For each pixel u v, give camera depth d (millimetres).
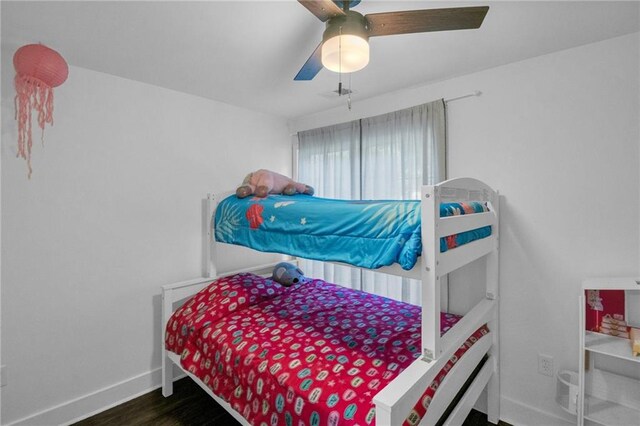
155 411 2244
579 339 1818
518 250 2100
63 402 2111
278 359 1640
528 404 2068
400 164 2592
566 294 1939
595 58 1833
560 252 1955
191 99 2709
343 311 2246
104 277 2281
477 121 2250
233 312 2254
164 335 2391
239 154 3053
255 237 2193
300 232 1844
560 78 1938
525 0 1449
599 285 1659
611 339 1743
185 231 2691
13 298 1939
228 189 2967
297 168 3463
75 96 2139
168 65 2133
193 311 2289
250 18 1588
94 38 1782
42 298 2037
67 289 2129
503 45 1868
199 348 2070
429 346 1331
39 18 1584
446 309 2398
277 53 1961
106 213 2283
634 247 1744
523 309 2084
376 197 2736
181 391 2492
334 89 2576
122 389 2354
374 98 2785
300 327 1990
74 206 2146
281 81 2410
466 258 1662
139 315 2449
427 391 1313
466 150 2301
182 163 2664
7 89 1892
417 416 1202
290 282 2781
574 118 1899
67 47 1885
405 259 1323
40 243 2025
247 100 2852
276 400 1498
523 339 2086
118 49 1909
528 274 2066
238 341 1874
